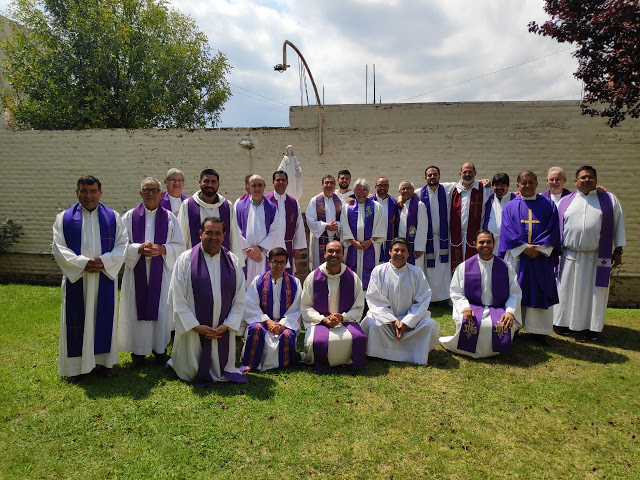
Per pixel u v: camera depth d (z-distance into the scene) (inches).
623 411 137.0
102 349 153.9
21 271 377.4
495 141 323.0
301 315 183.8
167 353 186.1
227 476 103.3
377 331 179.6
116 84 549.3
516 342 202.5
